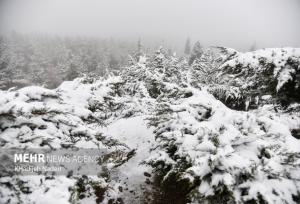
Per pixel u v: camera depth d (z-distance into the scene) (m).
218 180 4.55
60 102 5.83
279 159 5.00
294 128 7.84
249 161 4.84
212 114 7.07
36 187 3.95
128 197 5.93
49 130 4.74
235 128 5.88
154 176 6.58
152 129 8.25
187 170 4.82
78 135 5.04
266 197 4.21
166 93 9.17
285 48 9.84
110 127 8.93
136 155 7.32
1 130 4.44
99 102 8.58
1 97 4.80
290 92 9.19
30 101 5.29
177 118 6.56
